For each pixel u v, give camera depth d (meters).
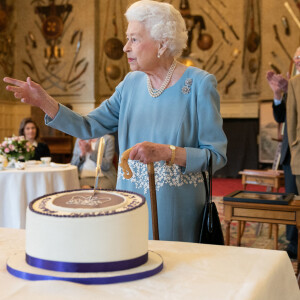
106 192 1.26
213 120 1.99
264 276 1.10
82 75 14.30
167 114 2.02
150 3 1.96
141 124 2.07
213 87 2.02
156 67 2.03
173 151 1.79
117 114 2.26
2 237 1.48
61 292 0.94
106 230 1.03
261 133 12.62
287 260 1.31
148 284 1.02
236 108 13.80
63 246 1.02
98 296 0.93
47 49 14.57
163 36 1.94
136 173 2.04
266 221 3.45
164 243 1.42
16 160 5.50
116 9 14.32
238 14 13.90
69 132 2.07
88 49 14.25
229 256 1.27
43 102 1.91
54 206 1.08
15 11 14.73
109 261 1.04
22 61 14.77
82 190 1.29
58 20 14.48
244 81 13.75
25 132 6.62
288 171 4.54
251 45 13.64
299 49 4.26
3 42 14.34
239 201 3.52
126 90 2.17
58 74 14.52
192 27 14.31
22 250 1.31
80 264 1.02
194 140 2.02
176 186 1.99
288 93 4.31
